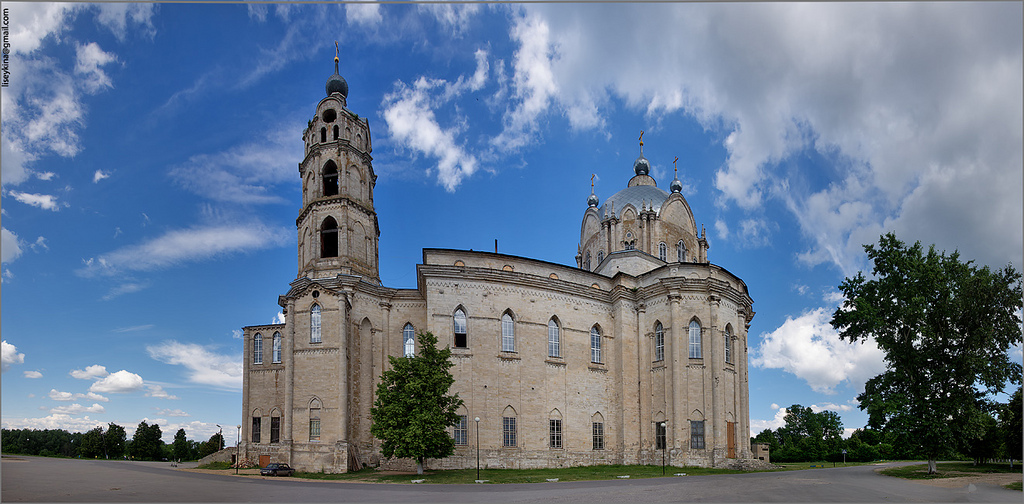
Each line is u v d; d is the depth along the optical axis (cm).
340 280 6400
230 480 4888
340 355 6038
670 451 6500
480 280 6600
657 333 6994
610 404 7050
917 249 5616
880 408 5225
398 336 6775
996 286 5331
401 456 5306
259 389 7156
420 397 5472
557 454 6519
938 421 5194
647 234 8469
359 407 6362
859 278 5878
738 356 6869
